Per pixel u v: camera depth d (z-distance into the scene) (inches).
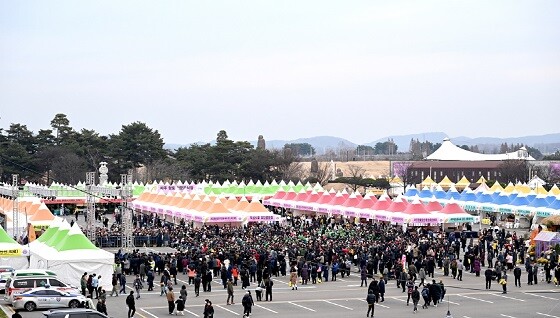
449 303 2324.1
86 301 2192.4
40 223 3740.2
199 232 3673.7
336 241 3171.8
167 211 4480.8
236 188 5718.5
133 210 4881.9
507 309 2224.4
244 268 2620.6
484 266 3088.1
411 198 4995.1
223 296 2459.4
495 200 4717.0
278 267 2923.2
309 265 2787.9
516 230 4525.1
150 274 2573.8
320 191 5246.1
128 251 3287.4
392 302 2348.7
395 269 2714.1
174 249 3508.9
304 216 4768.7
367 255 2871.6
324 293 2522.1
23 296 2140.7
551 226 3540.8
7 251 2534.5
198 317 2098.9
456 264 2807.6
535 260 3024.1
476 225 4845.0
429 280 2775.6
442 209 4003.4
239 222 4077.3
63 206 5241.1
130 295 2048.5
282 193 5280.5
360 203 4411.9
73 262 2514.8
